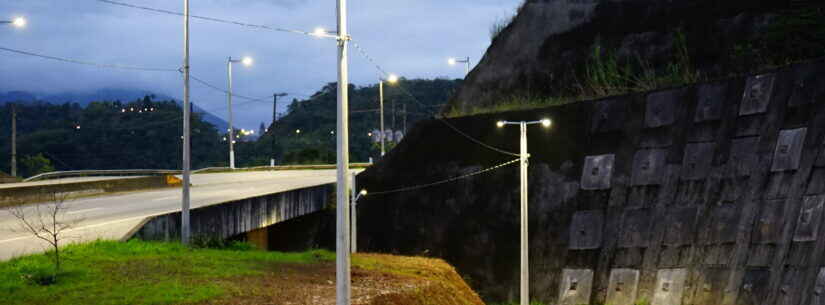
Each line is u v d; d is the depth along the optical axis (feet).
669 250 94.17
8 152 310.45
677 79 115.44
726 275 85.66
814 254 75.66
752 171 89.20
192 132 374.84
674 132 100.73
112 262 61.57
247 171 219.20
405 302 58.34
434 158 129.80
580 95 127.34
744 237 86.02
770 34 108.37
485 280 115.96
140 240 73.77
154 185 145.89
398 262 87.35
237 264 67.51
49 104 410.31
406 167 132.67
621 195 103.24
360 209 135.54
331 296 53.16
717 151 94.73
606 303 98.12
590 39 131.95
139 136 355.56
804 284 75.00
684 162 97.76
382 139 219.41
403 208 130.72
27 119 376.89
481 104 141.69
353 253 103.50
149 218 78.02
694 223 92.84
